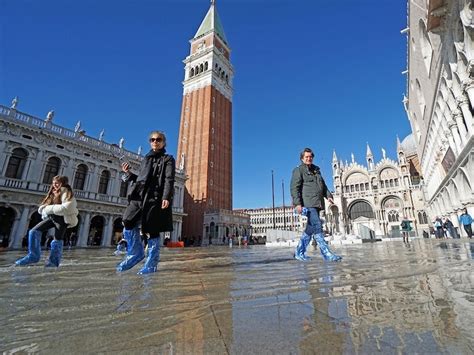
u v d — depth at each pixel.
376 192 63.22
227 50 79.50
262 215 94.62
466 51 15.75
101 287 2.92
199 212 57.78
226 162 67.25
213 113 65.38
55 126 30.84
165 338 1.46
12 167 27.14
